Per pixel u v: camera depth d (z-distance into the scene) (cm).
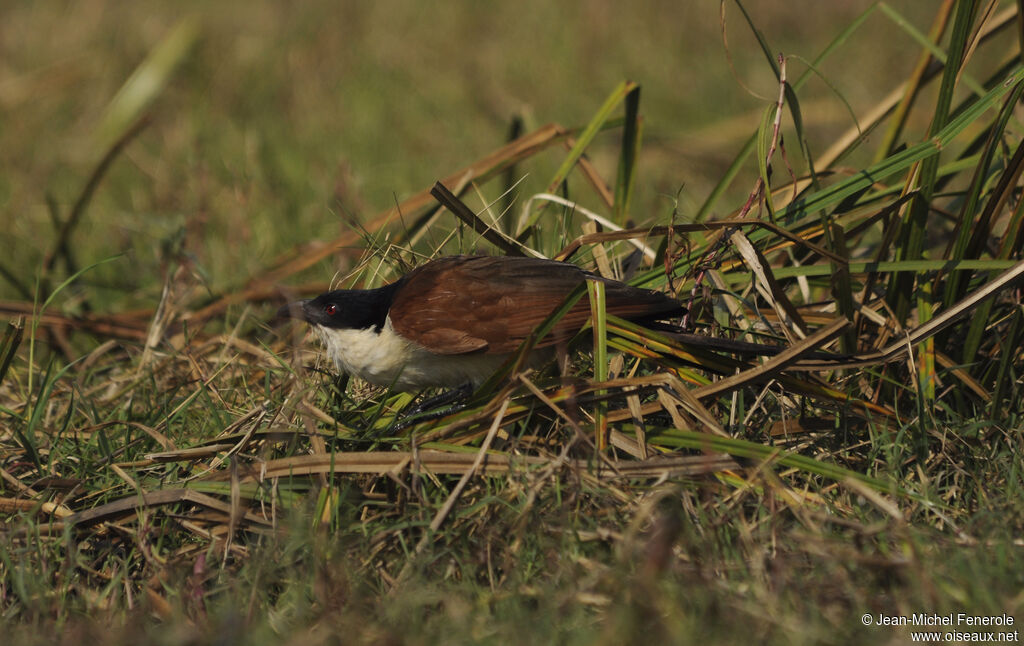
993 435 698
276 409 715
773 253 909
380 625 542
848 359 664
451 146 1541
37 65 1848
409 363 695
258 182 1347
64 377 920
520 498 613
